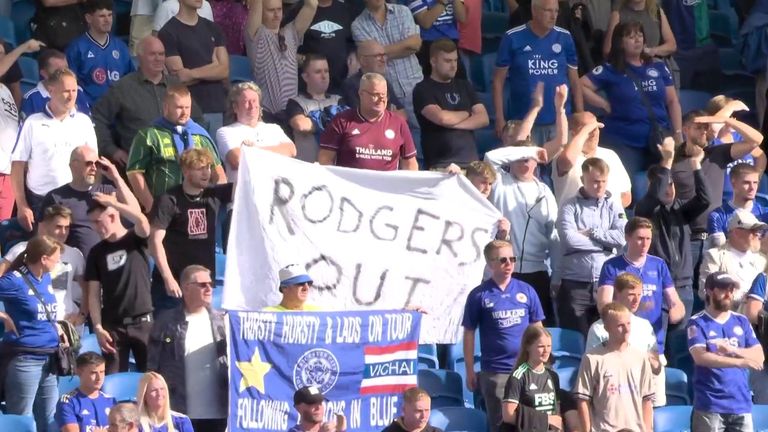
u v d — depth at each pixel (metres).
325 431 40.19
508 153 49.88
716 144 54.22
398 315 43.66
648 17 62.81
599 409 43.38
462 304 46.62
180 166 45.78
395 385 43.56
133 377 43.44
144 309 44.47
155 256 44.38
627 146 58.50
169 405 41.22
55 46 57.84
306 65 54.62
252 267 44.81
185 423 40.78
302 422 40.00
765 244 50.44
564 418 43.19
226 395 42.38
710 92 66.31
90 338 45.50
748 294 49.00
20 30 62.41
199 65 56.31
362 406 43.16
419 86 55.50
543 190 50.12
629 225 47.66
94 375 40.88
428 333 46.38
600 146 58.84
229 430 41.78
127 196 44.81
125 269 44.31
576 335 48.75
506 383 42.69
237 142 48.25
